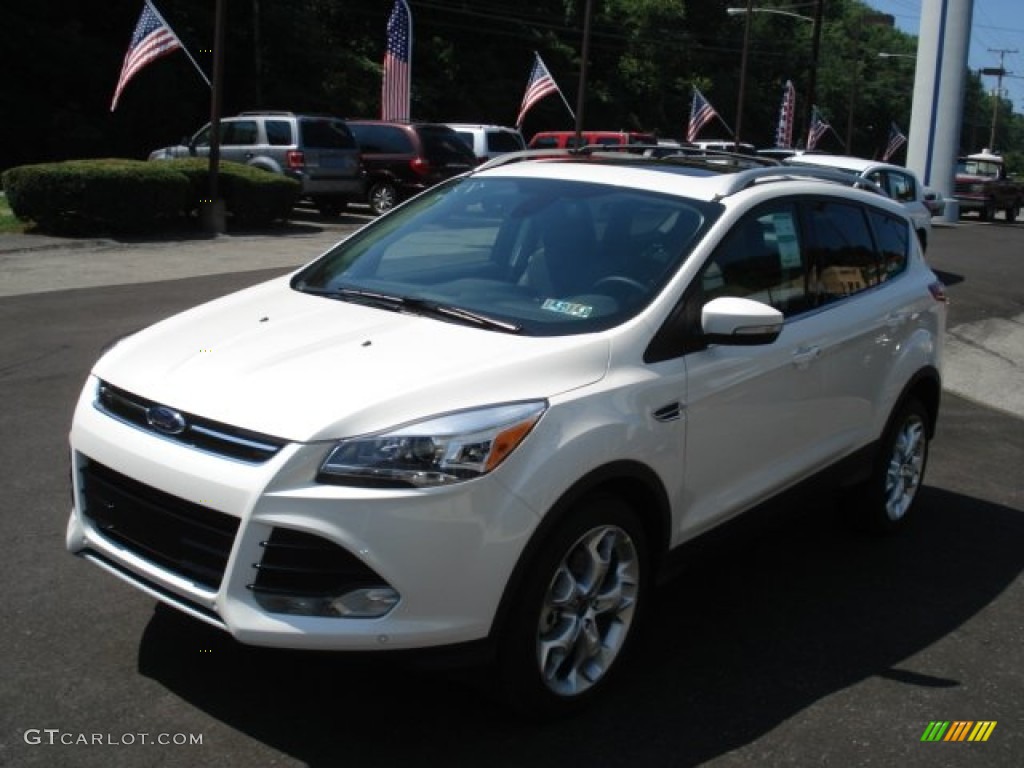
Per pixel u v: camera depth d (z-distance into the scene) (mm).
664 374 3719
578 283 3992
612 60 56906
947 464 7055
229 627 3057
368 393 3172
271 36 39031
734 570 5004
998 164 34312
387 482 3020
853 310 4902
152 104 34312
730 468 4113
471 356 3426
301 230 18719
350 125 22359
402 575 3033
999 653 4258
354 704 3529
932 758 3453
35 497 5234
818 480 4766
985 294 15781
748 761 3365
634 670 3922
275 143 20234
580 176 4598
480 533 3107
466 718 3492
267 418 3111
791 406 4430
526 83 51250
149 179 16156
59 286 11602
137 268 13297
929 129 29953
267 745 3273
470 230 4480
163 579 3230
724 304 3771
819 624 4430
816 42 42094
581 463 3320
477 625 3154
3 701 3426
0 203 19922
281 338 3625
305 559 3021
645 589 3783
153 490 3262
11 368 7824
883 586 4887
